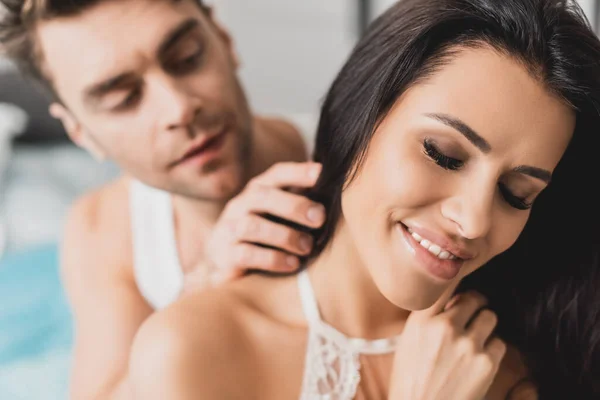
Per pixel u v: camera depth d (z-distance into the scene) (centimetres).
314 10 277
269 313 75
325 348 74
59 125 272
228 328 72
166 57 88
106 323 114
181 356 69
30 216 215
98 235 123
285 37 282
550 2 57
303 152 136
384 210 62
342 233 71
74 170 247
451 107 57
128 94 88
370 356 76
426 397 73
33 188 230
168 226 116
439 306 75
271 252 75
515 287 86
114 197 126
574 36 56
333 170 70
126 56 85
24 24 93
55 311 175
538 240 82
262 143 118
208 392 69
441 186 59
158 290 119
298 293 75
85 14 84
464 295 81
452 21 57
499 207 61
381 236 64
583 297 83
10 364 156
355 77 67
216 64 93
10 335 165
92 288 119
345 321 75
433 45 58
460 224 59
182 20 88
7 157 245
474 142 57
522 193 61
